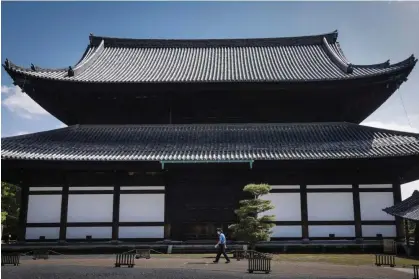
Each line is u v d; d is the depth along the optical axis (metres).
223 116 29.69
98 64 33.22
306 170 25.69
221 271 16.44
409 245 22.92
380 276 15.30
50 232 25.22
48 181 25.86
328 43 37.59
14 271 16.81
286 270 16.78
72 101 28.55
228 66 33.22
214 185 26.36
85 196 25.77
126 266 18.12
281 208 25.36
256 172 26.05
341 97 28.27
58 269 17.28
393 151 23.78
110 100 28.67
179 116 29.77
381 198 25.22
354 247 23.89
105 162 24.39
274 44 38.03
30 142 26.38
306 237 24.73
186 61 35.03
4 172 25.73
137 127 29.19
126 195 25.84
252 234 21.36
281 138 27.09
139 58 35.81
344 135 27.17
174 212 26.09
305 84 26.89
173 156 24.50
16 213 39.56
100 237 25.20
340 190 25.44
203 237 25.91
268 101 28.88
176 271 16.42
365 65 28.97
